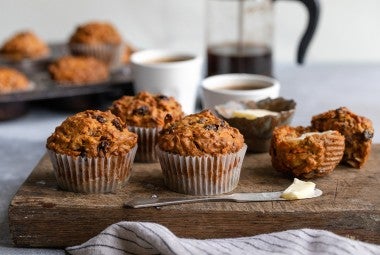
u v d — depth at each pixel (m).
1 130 0.99
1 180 0.83
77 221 0.68
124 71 1.14
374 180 0.73
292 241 0.64
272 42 1.06
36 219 0.68
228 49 1.04
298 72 1.26
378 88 1.16
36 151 0.92
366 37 1.48
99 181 0.70
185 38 1.47
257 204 0.68
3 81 1.03
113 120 0.72
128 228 0.64
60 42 1.33
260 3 1.04
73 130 0.70
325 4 1.46
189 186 0.70
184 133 0.70
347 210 0.67
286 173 0.74
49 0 1.44
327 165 0.72
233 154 0.70
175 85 0.97
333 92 1.14
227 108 0.83
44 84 1.07
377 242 0.68
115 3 1.45
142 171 0.76
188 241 0.64
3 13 1.45
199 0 1.45
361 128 0.75
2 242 0.70
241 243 0.64
